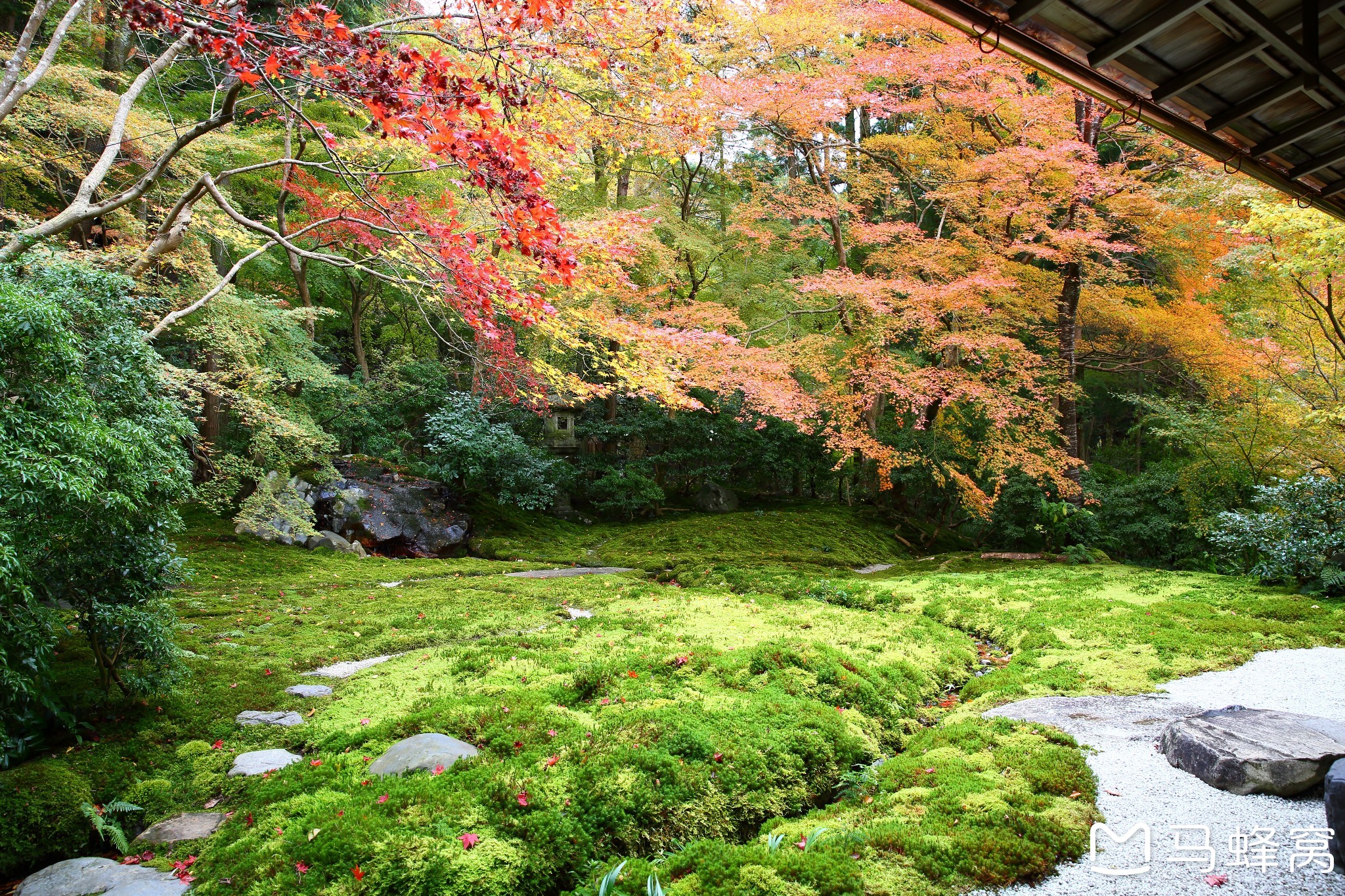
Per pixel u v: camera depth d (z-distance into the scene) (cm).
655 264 1198
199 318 821
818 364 1112
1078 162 1070
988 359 1109
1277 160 239
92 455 348
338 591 834
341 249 855
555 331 532
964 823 293
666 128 577
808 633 630
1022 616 702
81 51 966
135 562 402
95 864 295
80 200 503
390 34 480
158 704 439
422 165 706
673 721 397
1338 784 258
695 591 877
